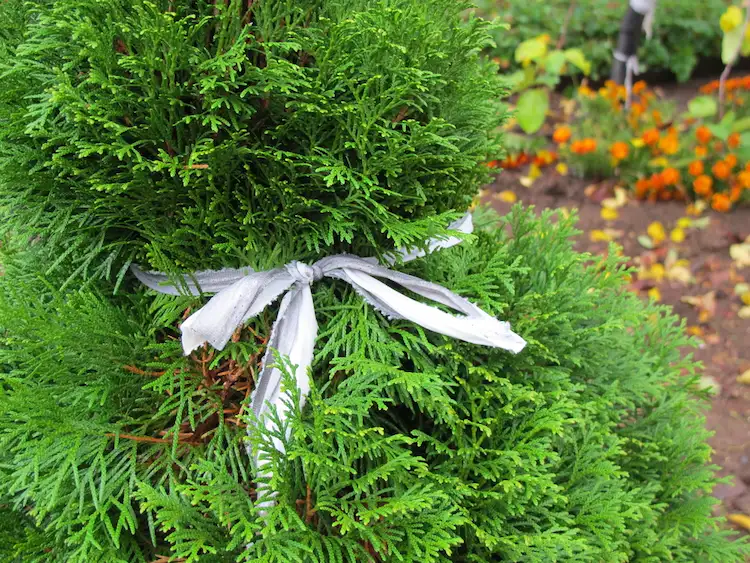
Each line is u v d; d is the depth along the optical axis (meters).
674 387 1.03
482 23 0.74
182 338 0.69
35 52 0.70
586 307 0.90
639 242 2.07
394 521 0.70
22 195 0.70
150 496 0.67
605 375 0.90
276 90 0.68
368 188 0.71
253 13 0.71
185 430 0.73
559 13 2.91
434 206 0.76
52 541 0.72
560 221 0.93
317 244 0.71
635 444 0.94
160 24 0.65
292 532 0.68
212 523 0.70
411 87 0.71
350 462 0.69
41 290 0.76
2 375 0.70
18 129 0.69
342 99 0.71
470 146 0.79
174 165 0.67
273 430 0.68
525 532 0.76
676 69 2.91
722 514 1.32
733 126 2.19
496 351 0.78
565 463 0.83
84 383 0.72
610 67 2.83
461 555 0.76
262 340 0.74
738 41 1.97
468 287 0.78
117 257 0.75
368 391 0.73
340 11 0.72
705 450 0.94
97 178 0.68
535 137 2.46
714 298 1.89
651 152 2.23
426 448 0.76
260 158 0.70
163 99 0.67
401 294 0.73
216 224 0.70
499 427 0.76
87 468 0.71
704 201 2.17
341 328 0.74
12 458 0.73
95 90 0.67
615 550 0.81
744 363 1.71
